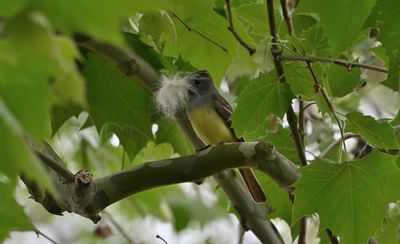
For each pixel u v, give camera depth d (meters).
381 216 8.20
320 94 8.16
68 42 3.78
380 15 8.21
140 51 9.59
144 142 10.24
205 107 10.93
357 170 8.09
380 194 8.13
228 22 9.42
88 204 7.80
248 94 8.35
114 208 16.86
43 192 7.76
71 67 3.79
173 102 9.73
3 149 3.75
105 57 9.09
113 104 9.76
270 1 8.47
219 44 10.08
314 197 8.17
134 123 9.81
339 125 8.12
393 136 8.02
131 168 7.99
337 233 8.29
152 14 8.43
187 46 10.15
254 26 10.34
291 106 8.45
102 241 16.33
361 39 10.55
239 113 8.42
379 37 8.27
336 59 8.12
